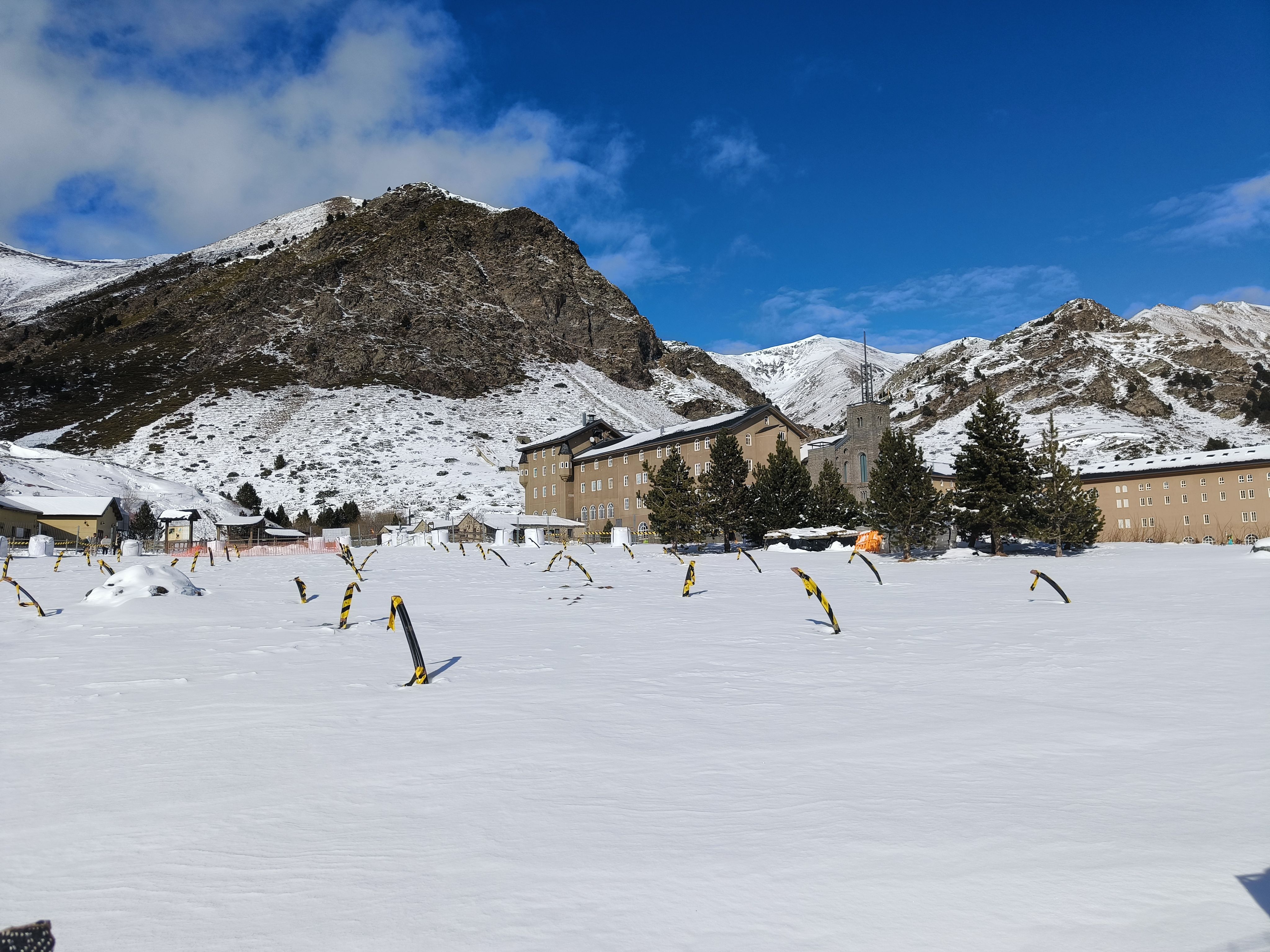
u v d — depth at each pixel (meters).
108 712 9.36
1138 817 5.65
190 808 6.10
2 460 98.06
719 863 4.99
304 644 15.02
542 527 95.12
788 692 10.23
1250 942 3.92
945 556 47.41
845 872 4.84
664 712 9.19
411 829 5.63
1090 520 47.75
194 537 93.75
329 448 144.25
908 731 8.14
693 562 25.48
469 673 11.86
